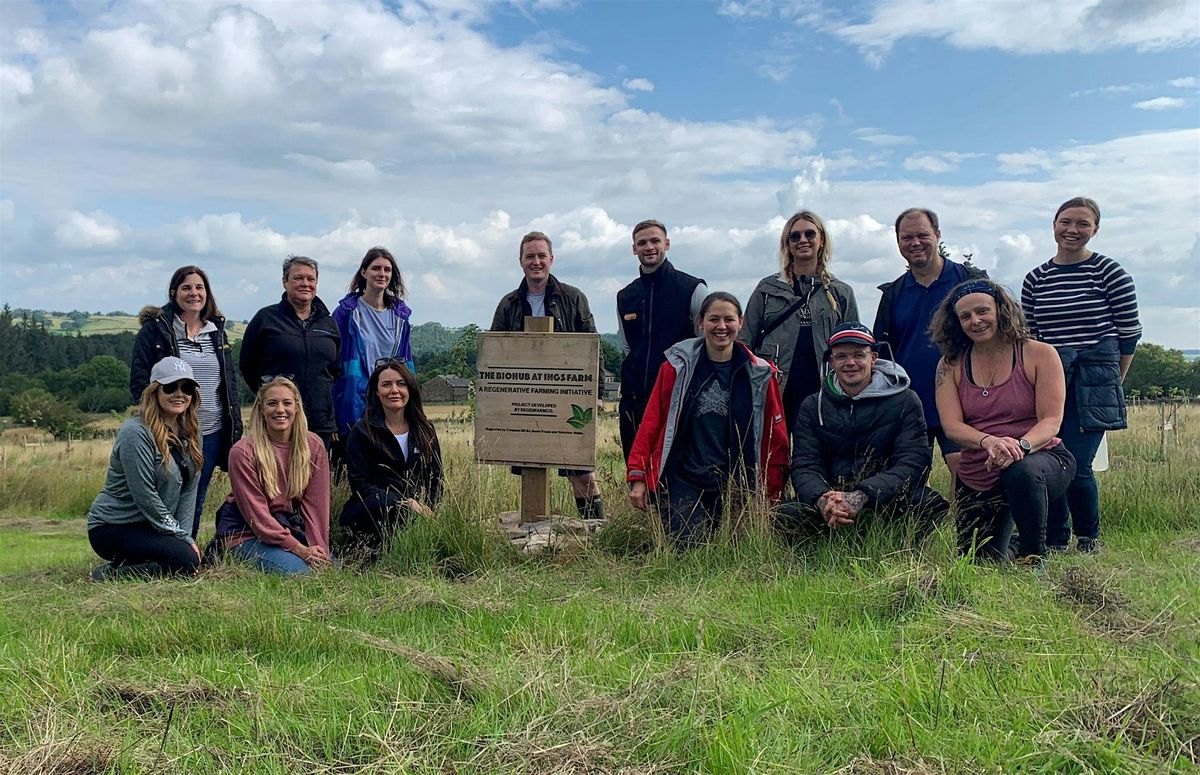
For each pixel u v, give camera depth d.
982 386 5.63
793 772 2.44
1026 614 3.77
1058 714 2.71
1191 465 7.84
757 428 6.14
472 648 3.77
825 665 3.34
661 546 5.75
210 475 7.21
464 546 5.95
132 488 5.96
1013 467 5.23
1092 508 6.04
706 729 2.66
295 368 7.17
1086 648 3.34
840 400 5.80
